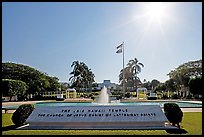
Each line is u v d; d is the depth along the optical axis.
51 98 46.62
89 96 52.47
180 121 12.45
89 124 12.61
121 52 40.66
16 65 52.16
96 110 13.20
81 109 13.30
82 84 79.25
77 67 79.06
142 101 33.91
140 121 12.55
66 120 12.70
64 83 82.06
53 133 10.75
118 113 13.00
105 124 12.63
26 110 13.23
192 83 38.56
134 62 74.44
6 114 19.16
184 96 47.34
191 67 53.47
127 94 50.34
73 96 51.00
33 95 51.12
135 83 74.69
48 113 13.15
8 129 11.91
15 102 36.34
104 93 35.72
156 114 12.84
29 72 51.72
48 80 57.62
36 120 12.76
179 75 54.91
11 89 38.78
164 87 63.44
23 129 11.92
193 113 18.67
